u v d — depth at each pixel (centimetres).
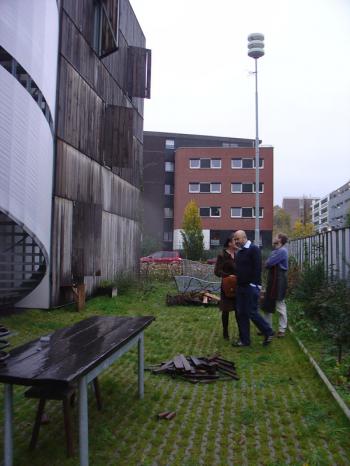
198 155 5647
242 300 808
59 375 308
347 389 536
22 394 543
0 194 903
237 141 6359
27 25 989
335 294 866
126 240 1923
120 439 422
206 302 1353
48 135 1055
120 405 508
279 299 878
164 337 881
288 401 525
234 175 5600
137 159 2106
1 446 405
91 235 1397
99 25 1504
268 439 425
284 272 882
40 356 363
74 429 443
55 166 1159
